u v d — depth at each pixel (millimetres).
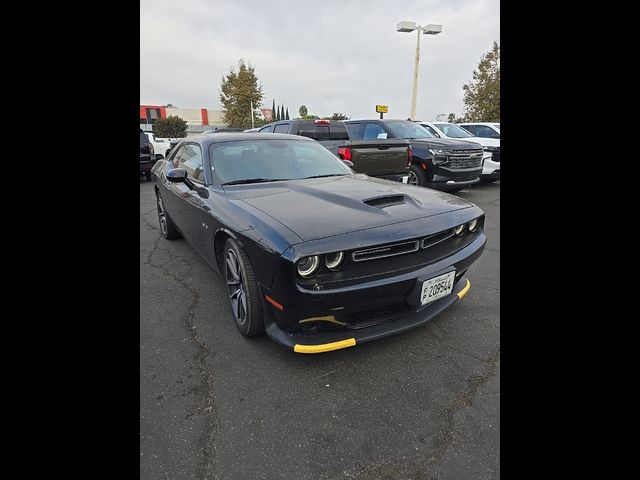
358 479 1452
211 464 1518
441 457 1541
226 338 2426
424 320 2188
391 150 6051
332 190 2582
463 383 1979
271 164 3180
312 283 1798
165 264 3822
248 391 1937
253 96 32688
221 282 3344
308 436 1652
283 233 1858
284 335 2010
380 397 1888
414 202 2385
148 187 9969
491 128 9609
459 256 2250
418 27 17375
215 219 2490
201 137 3514
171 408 1817
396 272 1972
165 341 2391
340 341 1954
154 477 1449
